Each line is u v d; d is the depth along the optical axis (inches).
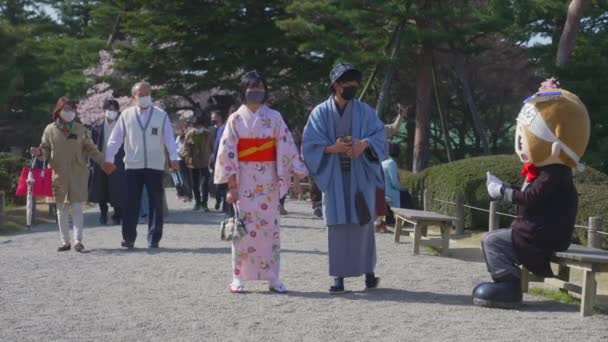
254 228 279.7
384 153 281.1
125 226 398.6
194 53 1199.6
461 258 386.3
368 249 286.0
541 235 249.8
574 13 664.4
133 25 1210.0
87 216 607.8
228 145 278.1
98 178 530.9
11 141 1362.0
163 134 396.5
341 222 274.7
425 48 809.5
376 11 761.6
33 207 542.6
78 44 1382.9
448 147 840.9
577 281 311.3
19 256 370.3
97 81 1327.5
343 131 279.1
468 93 819.4
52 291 278.7
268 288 288.5
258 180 279.9
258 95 279.3
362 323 229.9
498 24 765.9
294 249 406.3
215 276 312.5
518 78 995.9
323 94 1205.1
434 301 266.5
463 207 495.2
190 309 248.7
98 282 297.3
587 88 637.3
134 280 301.9
